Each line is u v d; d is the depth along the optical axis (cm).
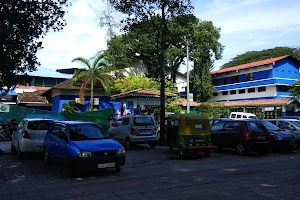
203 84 4816
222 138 1469
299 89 3531
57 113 2200
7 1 1014
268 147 1383
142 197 662
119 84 3269
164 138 1773
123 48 3647
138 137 1577
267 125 1576
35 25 1062
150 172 972
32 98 3547
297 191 712
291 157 1327
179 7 1786
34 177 906
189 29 1970
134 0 1748
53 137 1071
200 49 4216
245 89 4841
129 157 1326
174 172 968
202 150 1312
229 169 1016
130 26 1852
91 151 879
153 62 3903
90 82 2948
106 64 2955
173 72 4484
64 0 1108
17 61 1075
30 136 1228
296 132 1631
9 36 1000
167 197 662
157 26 1862
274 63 4312
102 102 3269
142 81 3347
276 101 3897
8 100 3838
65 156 928
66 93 3150
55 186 785
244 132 1369
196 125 1309
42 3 1071
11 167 1077
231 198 655
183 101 4081
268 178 861
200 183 796
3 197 680
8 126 2011
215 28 4156
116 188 747
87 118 2159
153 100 2450
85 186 776
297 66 4569
